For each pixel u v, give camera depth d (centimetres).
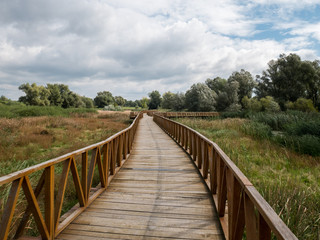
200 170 524
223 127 1566
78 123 1852
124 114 3716
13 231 290
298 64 3678
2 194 385
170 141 1066
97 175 536
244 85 4869
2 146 905
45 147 978
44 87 5909
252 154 824
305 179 576
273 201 392
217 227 275
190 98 4578
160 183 448
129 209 326
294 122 1424
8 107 2541
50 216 229
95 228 270
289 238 98
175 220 293
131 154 748
